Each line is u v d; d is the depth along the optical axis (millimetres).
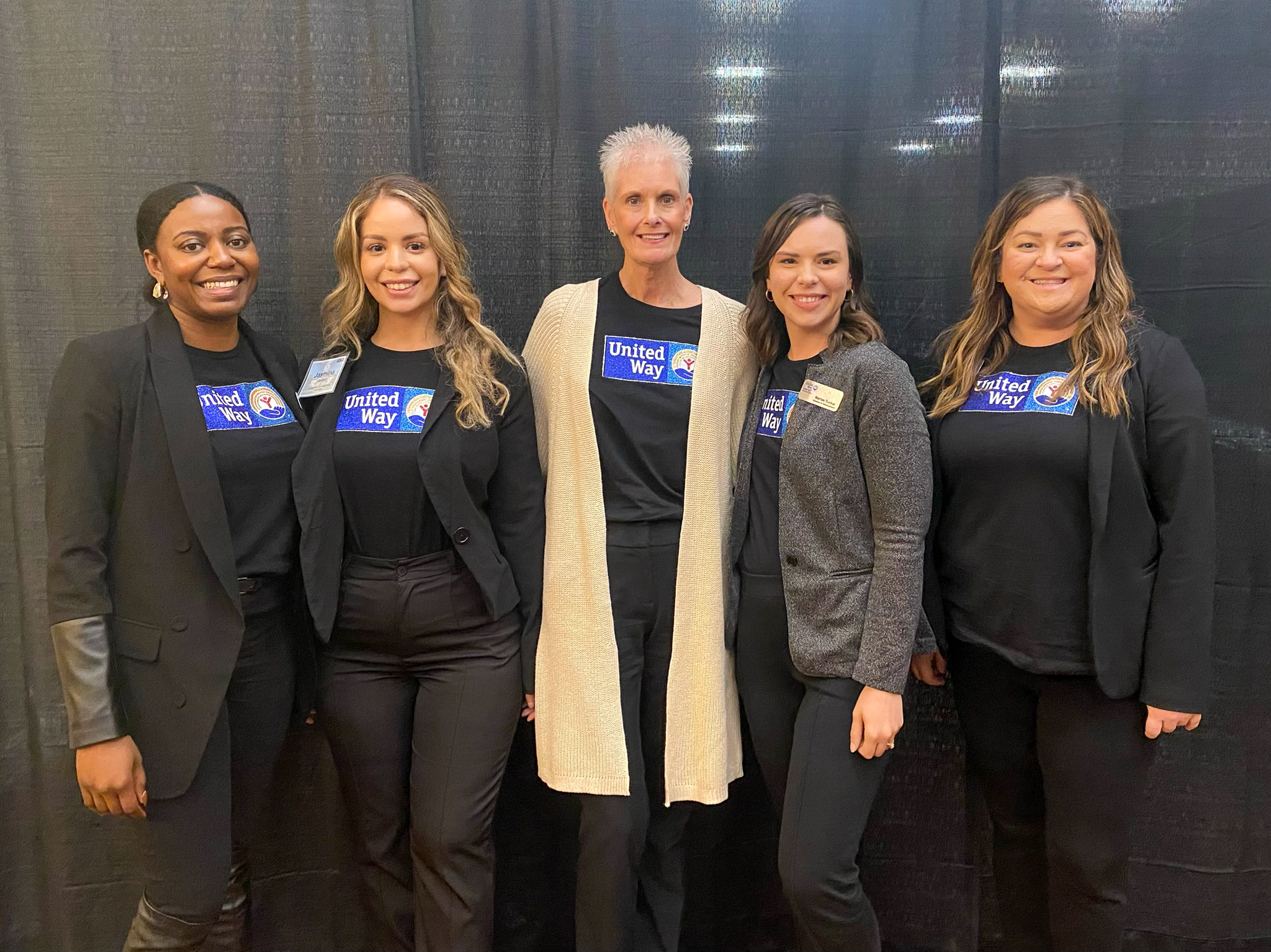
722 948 2080
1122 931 1576
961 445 1556
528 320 1985
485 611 1599
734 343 1696
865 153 1953
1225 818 1970
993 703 1653
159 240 1450
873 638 1461
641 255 1584
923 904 2051
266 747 1597
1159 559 1469
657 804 1751
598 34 1927
